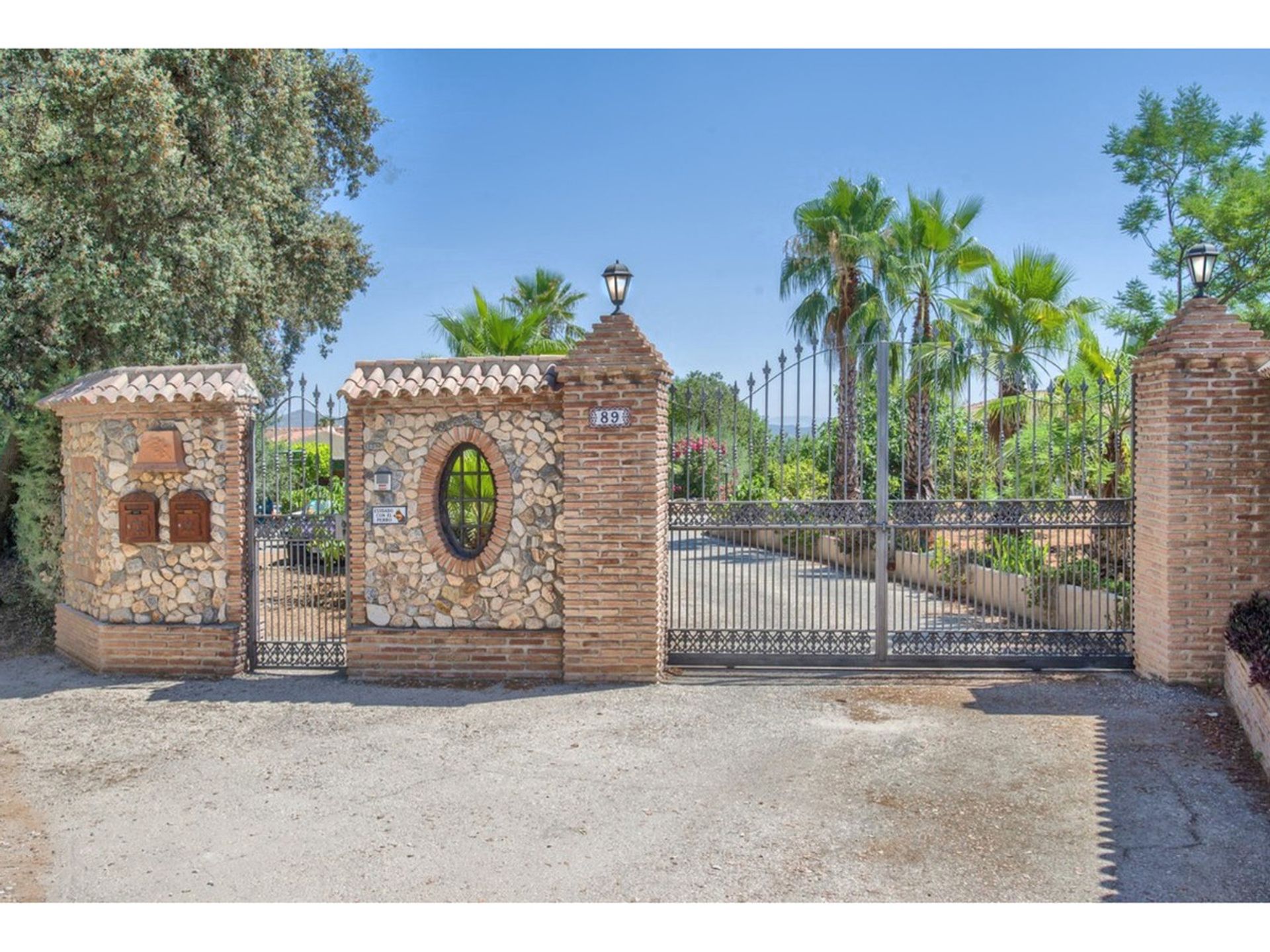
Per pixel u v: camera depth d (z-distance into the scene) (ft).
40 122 38.11
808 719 23.70
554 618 27.73
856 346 28.99
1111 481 38.68
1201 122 72.59
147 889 15.38
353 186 70.90
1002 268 46.75
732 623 34.47
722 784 19.52
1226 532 24.91
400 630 28.02
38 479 35.35
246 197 48.52
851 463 47.88
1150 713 23.31
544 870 15.80
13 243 44.93
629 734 22.67
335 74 65.36
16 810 18.94
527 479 27.71
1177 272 71.26
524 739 22.50
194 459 29.37
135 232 42.39
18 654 33.37
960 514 28.07
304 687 27.55
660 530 27.71
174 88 42.11
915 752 21.16
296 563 31.01
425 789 19.61
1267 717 19.69
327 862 16.25
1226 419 24.77
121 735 23.61
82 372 44.47
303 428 30.07
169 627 29.19
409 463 28.22
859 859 15.99
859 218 57.06
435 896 14.96
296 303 62.80
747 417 34.86
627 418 26.53
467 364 27.99
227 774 20.76
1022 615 34.94
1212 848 16.15
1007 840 16.63
